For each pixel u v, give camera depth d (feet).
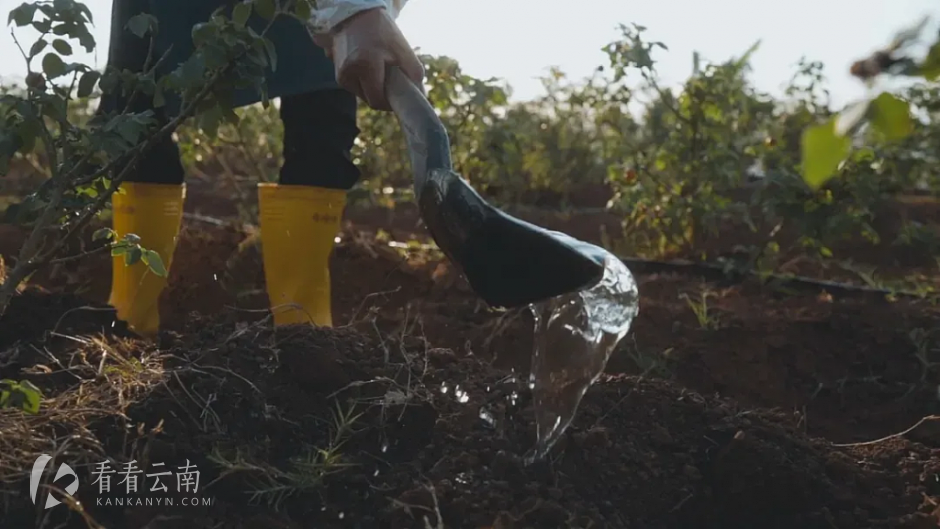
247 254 12.57
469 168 16.63
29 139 6.74
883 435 9.07
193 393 6.61
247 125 17.60
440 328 10.41
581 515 5.95
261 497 5.96
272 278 9.70
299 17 6.92
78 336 8.04
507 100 17.30
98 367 7.14
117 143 6.77
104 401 6.48
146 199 9.27
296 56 8.76
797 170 13.47
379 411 6.79
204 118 7.07
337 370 7.02
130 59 9.08
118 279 9.39
